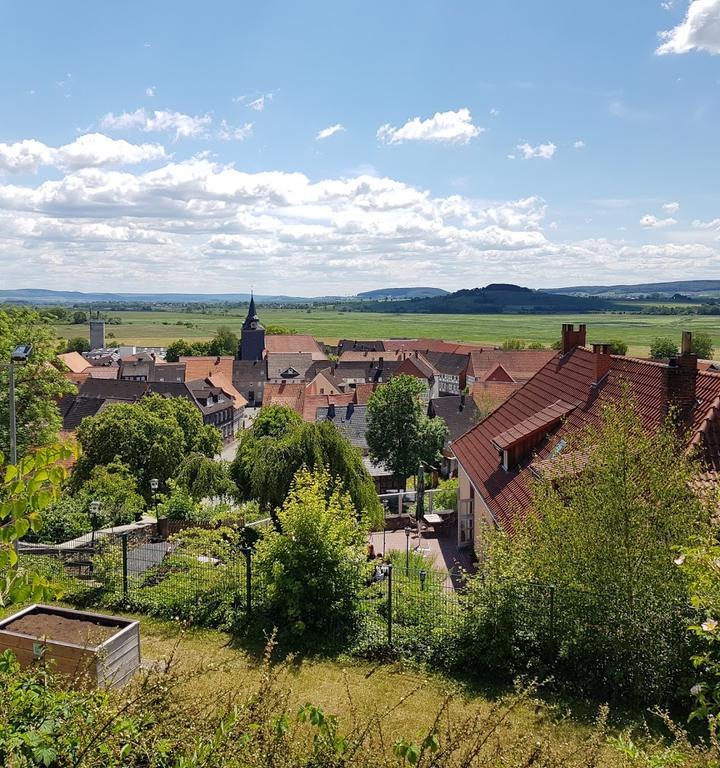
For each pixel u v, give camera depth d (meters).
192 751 4.83
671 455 11.23
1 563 4.69
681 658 10.06
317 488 14.54
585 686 10.58
